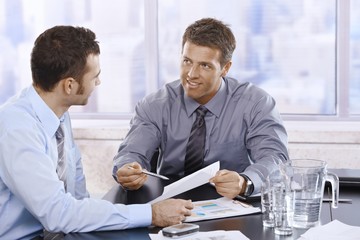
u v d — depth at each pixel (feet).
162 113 9.71
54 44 6.82
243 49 12.91
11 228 6.91
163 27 13.16
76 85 6.98
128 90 13.41
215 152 9.50
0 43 13.41
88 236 6.27
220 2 12.87
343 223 6.37
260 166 8.02
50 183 6.43
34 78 6.98
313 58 12.78
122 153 9.29
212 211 6.93
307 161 6.89
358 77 12.74
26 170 6.41
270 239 5.99
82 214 6.38
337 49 12.67
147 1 13.04
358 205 7.20
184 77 8.98
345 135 12.04
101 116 13.55
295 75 12.87
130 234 6.30
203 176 7.47
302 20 12.69
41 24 13.32
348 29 12.56
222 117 9.50
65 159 7.54
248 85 9.86
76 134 12.69
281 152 8.91
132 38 13.24
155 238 6.03
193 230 6.11
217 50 8.79
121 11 13.19
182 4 13.03
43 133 6.92
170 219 6.47
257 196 7.63
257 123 9.30
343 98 12.78
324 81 12.82
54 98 7.07
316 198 6.39
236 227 6.39
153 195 7.95
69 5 13.24
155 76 13.26
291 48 12.79
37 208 6.38
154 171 9.93
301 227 6.39
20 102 6.98
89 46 6.95
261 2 12.73
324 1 12.58
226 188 7.41
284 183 6.43
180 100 9.73
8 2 13.26
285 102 12.98
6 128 6.60
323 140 12.12
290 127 12.60
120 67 13.35
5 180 6.64
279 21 12.74
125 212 6.45
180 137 9.57
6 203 6.85
